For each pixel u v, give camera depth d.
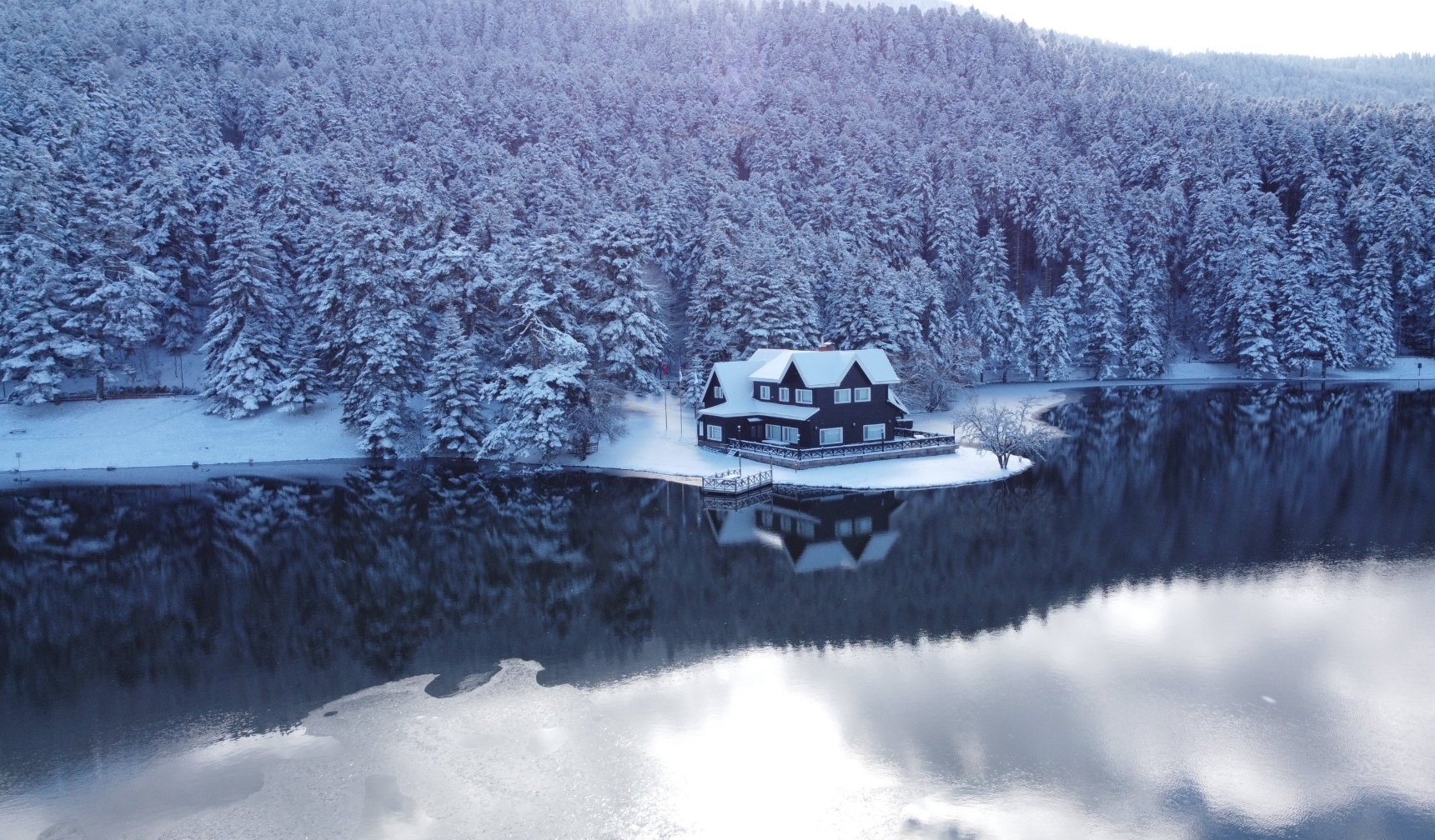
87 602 30.83
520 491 48.56
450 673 23.67
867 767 18.39
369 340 59.12
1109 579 30.41
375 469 55.94
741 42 184.75
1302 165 116.75
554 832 16.25
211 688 23.09
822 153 123.50
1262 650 24.08
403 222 70.69
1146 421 67.88
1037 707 20.97
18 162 71.56
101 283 63.00
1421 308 99.56
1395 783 17.59
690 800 17.27
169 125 88.44
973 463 50.62
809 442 52.34
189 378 70.06
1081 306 99.88
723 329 69.06
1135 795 17.27
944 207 99.56
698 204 100.06
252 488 50.47
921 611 27.81
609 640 25.98
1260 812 16.70
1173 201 109.44
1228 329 100.38
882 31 186.25
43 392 60.09
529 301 58.62
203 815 16.98
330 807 17.19
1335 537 34.94
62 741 20.25
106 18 135.50
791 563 33.47
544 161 102.62
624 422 60.44
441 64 146.62
